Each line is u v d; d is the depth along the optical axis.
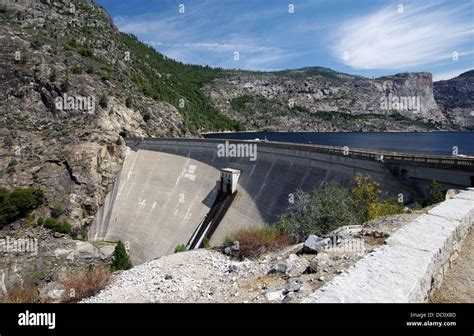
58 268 52.31
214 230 50.16
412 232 9.68
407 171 30.06
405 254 8.13
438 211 11.91
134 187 79.25
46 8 153.62
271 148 52.22
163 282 17.38
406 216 15.68
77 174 79.62
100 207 81.50
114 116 102.69
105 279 19.31
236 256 20.03
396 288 6.55
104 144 87.06
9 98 96.00
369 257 8.11
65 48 123.38
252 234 20.70
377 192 25.22
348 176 36.75
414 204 24.83
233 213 49.97
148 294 15.91
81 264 54.56
